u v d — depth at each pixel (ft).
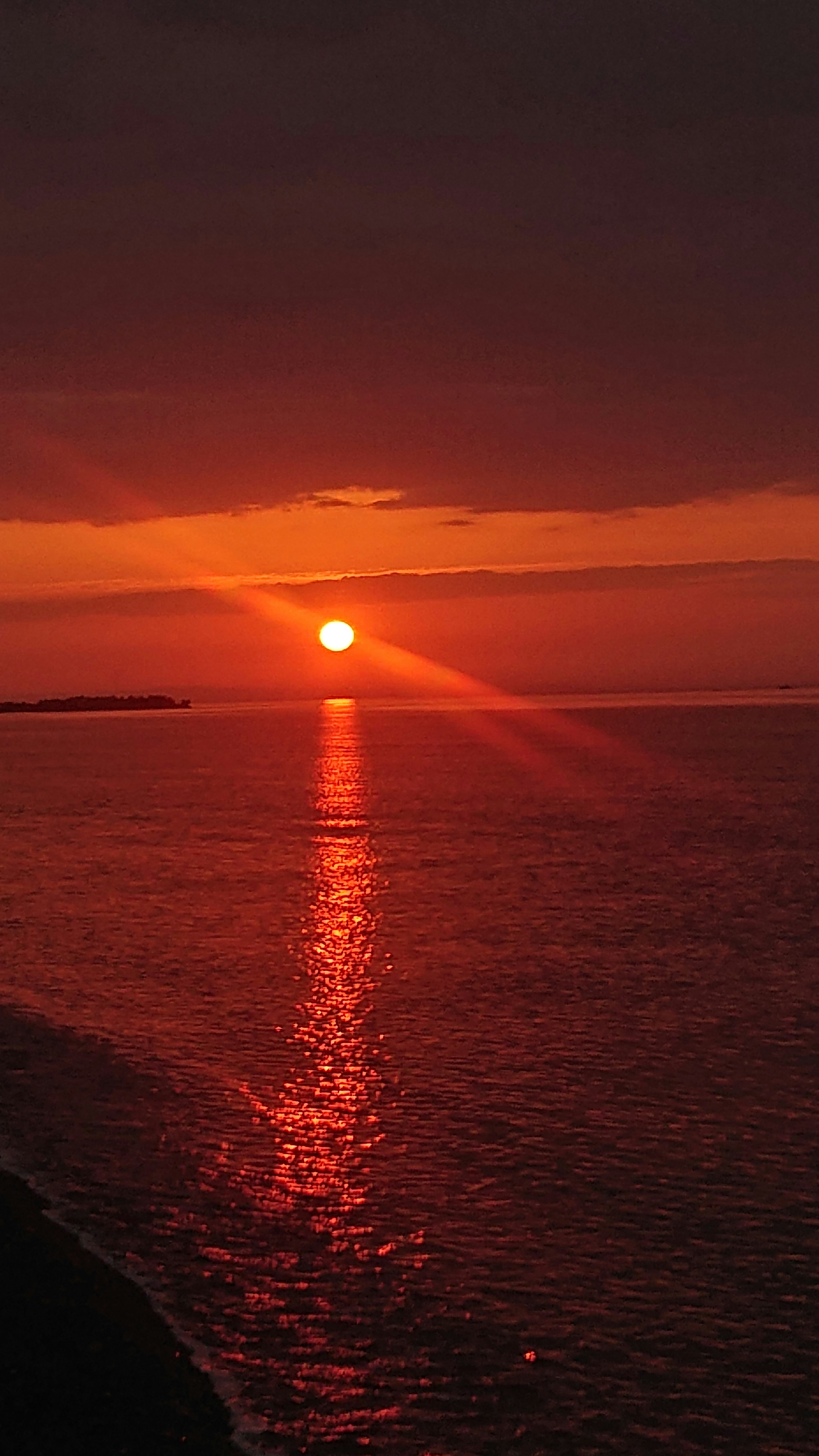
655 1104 77.56
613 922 137.18
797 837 213.46
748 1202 63.57
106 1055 88.22
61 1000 104.27
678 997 103.50
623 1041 91.04
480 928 135.13
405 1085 81.51
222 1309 53.26
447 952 122.52
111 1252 57.93
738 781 345.72
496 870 179.93
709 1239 59.77
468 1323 52.75
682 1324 52.70
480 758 481.87
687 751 508.94
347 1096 79.56
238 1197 64.28
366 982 109.91
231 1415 45.65
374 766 442.50
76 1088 81.05
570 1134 72.90
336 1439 44.91
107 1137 72.28
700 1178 66.39
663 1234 60.29
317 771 418.51
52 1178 66.33
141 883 170.30
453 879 171.42
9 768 471.21
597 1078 82.69
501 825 243.40
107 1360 46.75
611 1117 75.51
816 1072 83.05
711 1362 50.24
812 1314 53.52
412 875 175.42
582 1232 60.59
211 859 194.90
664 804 282.56
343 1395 47.50
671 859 188.65
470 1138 72.38
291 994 106.01
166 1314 52.60
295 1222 61.57
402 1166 68.33
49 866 189.78
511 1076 83.25
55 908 150.30
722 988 106.11
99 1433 42.27
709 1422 46.78
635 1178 66.54
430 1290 55.21
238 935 132.05
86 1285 52.49
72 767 469.16
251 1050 89.71
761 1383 49.06
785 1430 46.44
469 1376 49.16
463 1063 86.22
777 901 148.36
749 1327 52.60
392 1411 46.75
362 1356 50.16
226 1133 73.15
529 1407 47.34
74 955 122.72
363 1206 63.36
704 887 160.35
